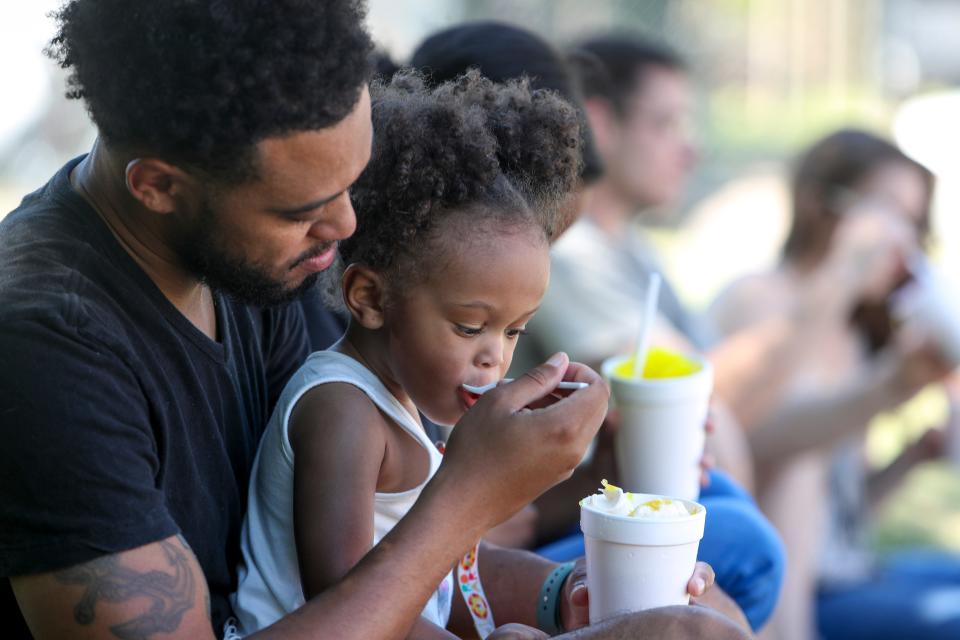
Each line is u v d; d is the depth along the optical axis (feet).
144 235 6.88
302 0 6.14
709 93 48.75
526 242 7.38
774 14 52.75
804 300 15.16
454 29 10.53
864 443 17.35
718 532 9.38
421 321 7.44
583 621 7.90
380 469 7.58
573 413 6.89
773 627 14.76
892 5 59.00
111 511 6.07
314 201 6.47
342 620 6.27
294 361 8.73
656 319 13.46
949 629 15.56
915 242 16.37
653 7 42.78
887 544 22.65
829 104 53.78
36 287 6.33
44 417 6.02
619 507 7.11
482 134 7.40
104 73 6.33
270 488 7.50
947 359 14.94
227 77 6.07
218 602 7.33
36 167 38.70
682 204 44.24
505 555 8.87
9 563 6.04
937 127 41.32
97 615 6.04
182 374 7.03
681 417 9.26
